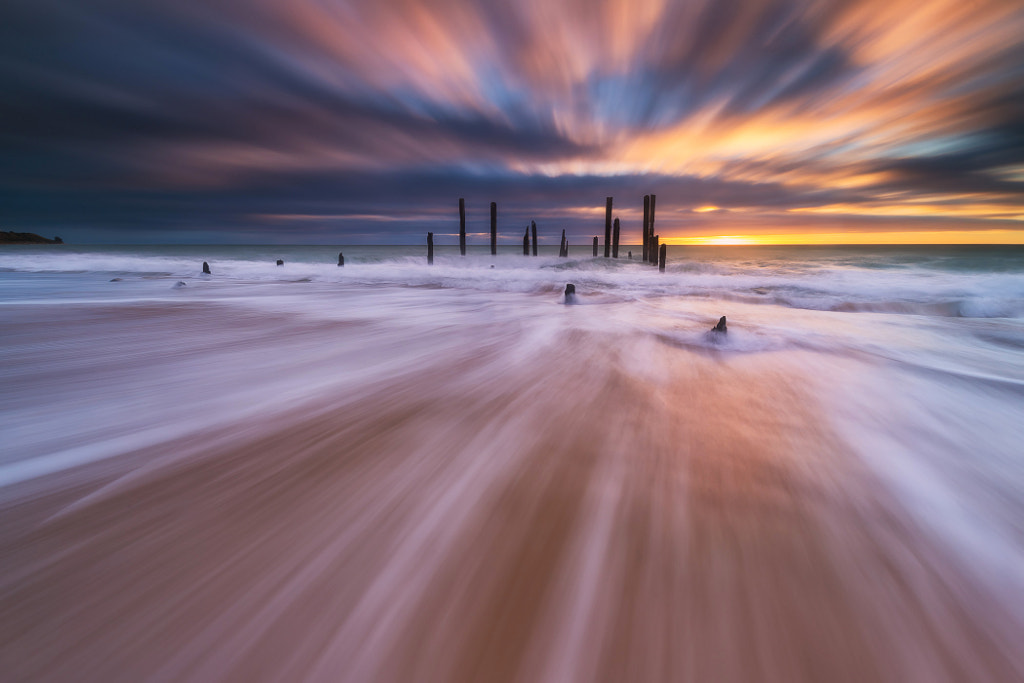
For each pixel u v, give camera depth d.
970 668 1.30
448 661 1.30
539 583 1.62
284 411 3.49
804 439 3.03
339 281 17.95
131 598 1.52
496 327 7.53
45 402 3.61
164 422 3.22
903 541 1.91
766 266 26.61
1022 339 6.60
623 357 5.46
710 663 1.31
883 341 6.47
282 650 1.33
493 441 2.95
